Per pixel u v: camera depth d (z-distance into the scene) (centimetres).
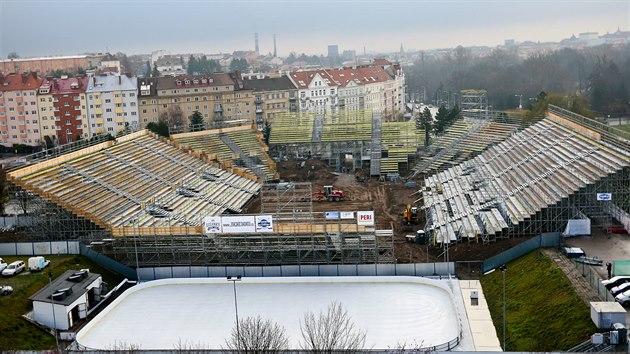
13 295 8925
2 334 7919
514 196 12262
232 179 16275
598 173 10925
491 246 10669
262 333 6850
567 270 8738
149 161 15488
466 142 18125
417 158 18725
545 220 10738
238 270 9756
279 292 9125
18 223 12562
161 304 8888
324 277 9400
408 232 12288
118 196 12900
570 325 7369
